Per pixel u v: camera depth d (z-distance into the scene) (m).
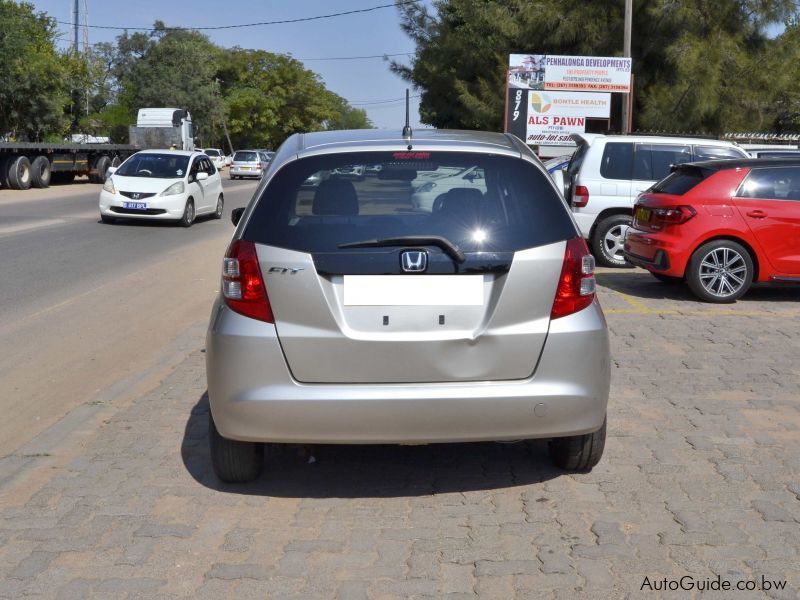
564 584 3.64
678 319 9.24
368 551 3.96
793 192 10.14
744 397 6.36
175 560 3.87
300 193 4.29
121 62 86.62
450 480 4.83
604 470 4.93
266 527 4.22
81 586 3.64
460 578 3.70
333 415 4.13
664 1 27.31
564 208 4.38
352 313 4.15
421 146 4.42
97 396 6.43
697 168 10.36
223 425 4.26
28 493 4.63
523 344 4.20
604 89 23.64
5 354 7.94
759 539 4.04
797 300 10.48
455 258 4.16
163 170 20.06
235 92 92.00
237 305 4.21
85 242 16.22
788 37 28.19
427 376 4.17
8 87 36.88
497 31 31.75
